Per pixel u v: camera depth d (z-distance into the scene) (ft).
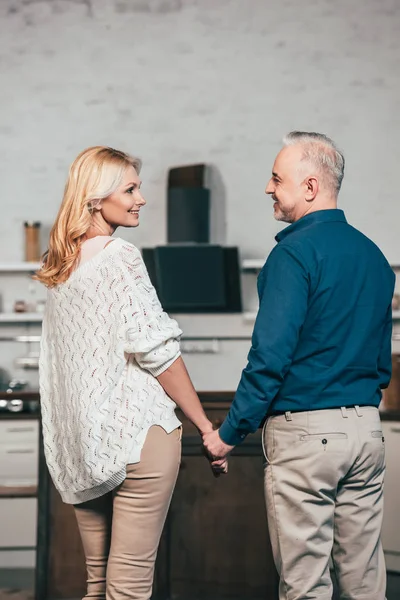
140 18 20.16
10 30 20.22
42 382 7.91
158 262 18.78
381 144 19.77
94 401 7.23
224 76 20.03
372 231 19.74
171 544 12.00
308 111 19.89
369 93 19.81
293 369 7.70
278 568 7.89
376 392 8.00
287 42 19.95
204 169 18.81
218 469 7.99
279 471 7.77
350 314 7.73
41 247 20.16
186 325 19.30
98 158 7.47
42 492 12.16
